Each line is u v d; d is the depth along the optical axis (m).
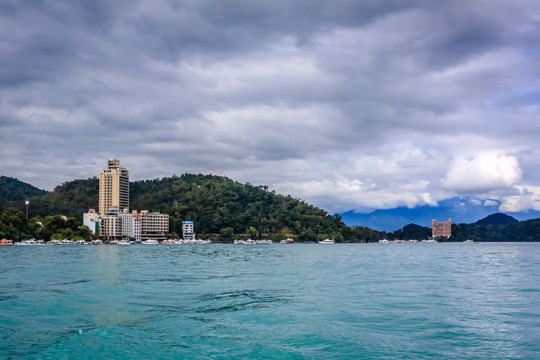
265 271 69.31
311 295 39.84
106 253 152.75
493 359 20.52
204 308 32.84
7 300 35.41
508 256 128.88
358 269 73.44
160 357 20.80
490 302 35.56
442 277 57.62
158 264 88.38
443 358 20.70
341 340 23.62
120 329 25.89
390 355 21.14
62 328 26.03
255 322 27.89
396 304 34.62
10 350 21.56
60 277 55.84
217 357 20.84
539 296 38.97
